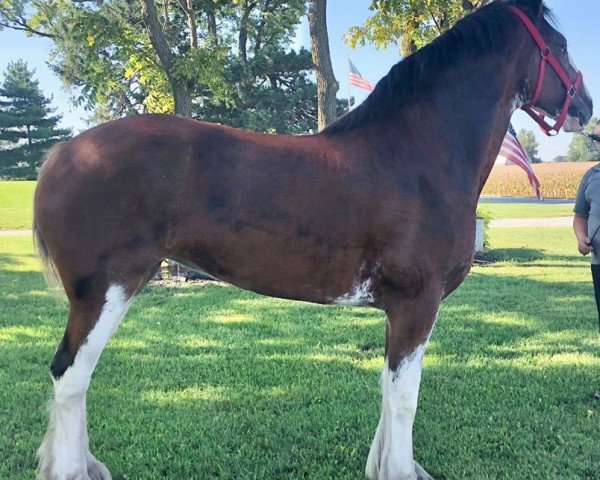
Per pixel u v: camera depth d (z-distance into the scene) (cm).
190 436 326
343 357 472
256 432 332
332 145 256
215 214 238
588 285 801
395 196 247
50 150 255
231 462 299
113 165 234
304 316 617
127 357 465
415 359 254
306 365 450
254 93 2344
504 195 4484
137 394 387
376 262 250
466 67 274
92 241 234
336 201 243
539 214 2241
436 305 255
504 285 801
